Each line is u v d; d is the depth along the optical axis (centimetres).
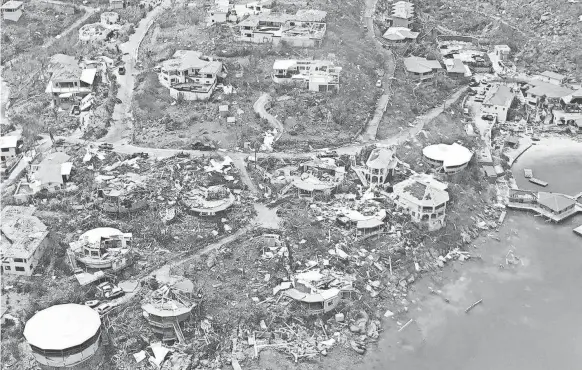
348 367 11038
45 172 14488
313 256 12825
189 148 15725
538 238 14488
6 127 16775
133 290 11862
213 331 11300
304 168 15038
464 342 11738
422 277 13162
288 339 11350
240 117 16875
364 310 12081
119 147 15775
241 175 14875
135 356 10831
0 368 10612
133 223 13350
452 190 15088
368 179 14888
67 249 12519
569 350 11625
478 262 13700
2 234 12812
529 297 12812
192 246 12862
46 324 10825
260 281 12225
